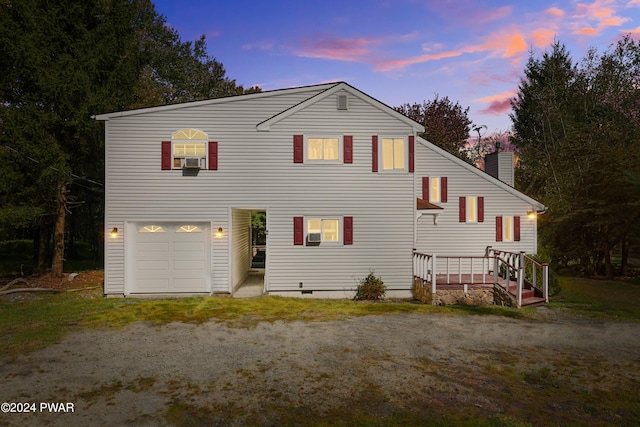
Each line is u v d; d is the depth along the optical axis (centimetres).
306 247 1372
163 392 594
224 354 767
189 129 1352
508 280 1277
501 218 1680
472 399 581
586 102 3441
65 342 837
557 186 2667
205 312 1119
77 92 1614
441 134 3084
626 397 596
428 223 1661
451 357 760
